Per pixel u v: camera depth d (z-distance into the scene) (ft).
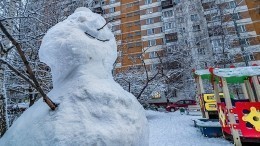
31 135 6.00
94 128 5.96
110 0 122.83
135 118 7.01
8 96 19.26
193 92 77.15
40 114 6.58
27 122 6.72
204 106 31.04
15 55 18.07
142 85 45.27
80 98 6.63
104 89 7.09
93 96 6.72
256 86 24.34
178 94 84.89
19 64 17.21
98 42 8.85
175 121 39.60
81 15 9.22
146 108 69.82
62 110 6.24
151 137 25.58
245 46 83.76
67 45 7.90
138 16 115.85
